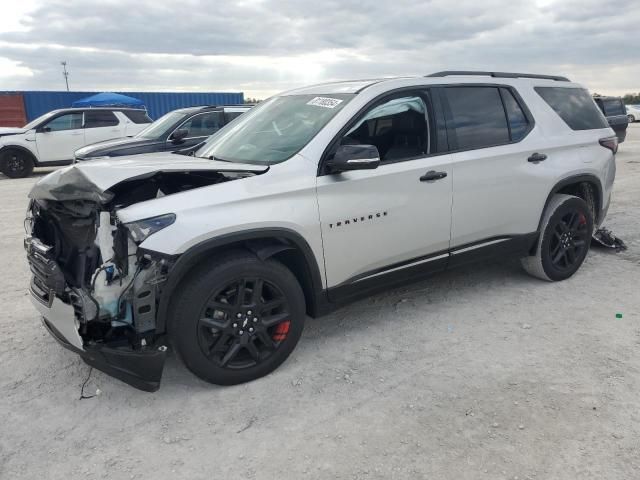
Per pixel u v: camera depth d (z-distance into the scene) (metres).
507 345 3.78
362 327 4.14
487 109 4.41
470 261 4.38
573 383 3.25
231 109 10.38
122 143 9.23
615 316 4.20
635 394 3.11
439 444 2.73
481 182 4.21
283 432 2.88
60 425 2.99
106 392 3.31
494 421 2.90
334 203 3.49
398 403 3.11
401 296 4.73
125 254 2.91
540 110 4.78
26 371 3.57
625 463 2.54
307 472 2.56
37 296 3.27
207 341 3.17
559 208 4.77
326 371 3.49
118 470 2.62
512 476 2.49
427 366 3.52
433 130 4.04
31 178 14.02
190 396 3.24
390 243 3.80
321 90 4.19
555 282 4.98
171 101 24.44
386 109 3.85
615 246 5.88
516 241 4.60
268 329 3.41
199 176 3.49
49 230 3.61
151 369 3.00
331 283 3.60
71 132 14.33
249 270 3.19
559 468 2.53
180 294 3.05
